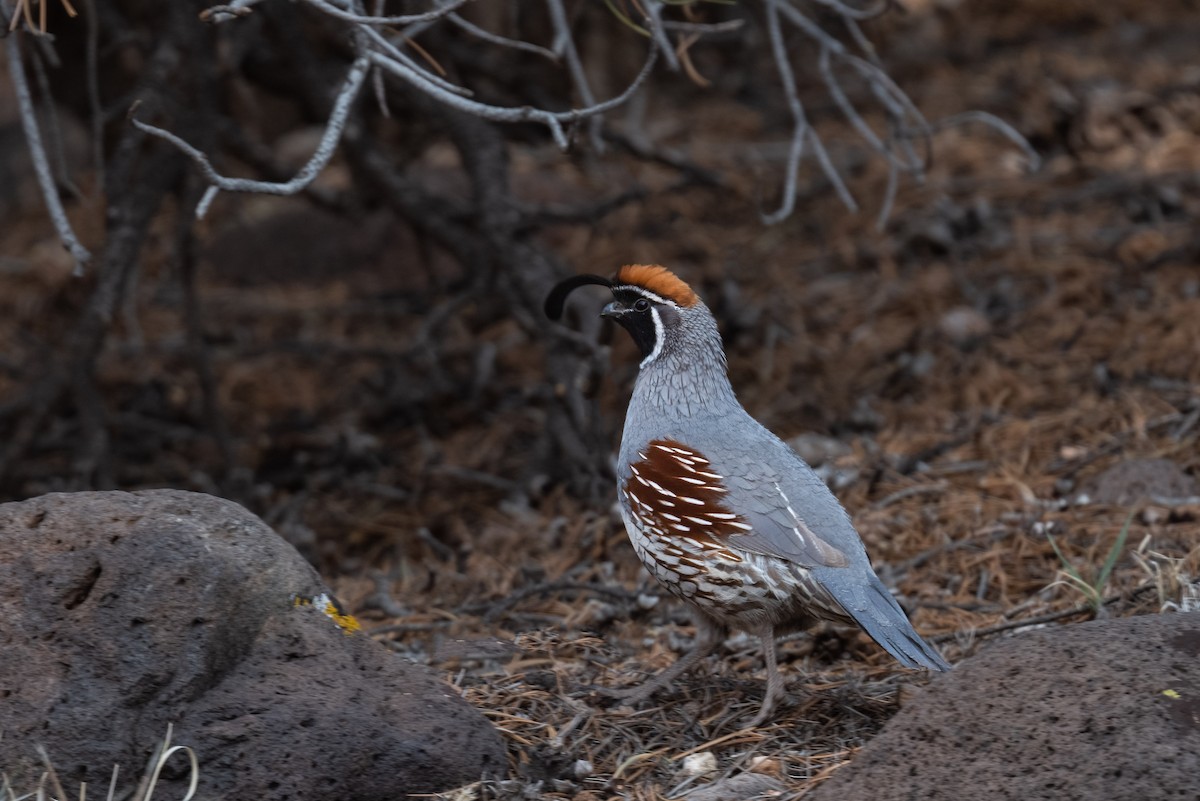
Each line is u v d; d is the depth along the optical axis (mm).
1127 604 7668
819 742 6629
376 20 6598
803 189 16703
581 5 9484
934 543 9195
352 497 12102
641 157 14523
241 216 17172
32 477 12781
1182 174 15484
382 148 13727
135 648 5793
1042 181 16078
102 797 5613
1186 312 12156
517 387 13797
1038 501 9508
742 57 19484
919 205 15820
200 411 13906
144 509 6160
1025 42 21234
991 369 11953
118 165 10906
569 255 15836
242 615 6020
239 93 12461
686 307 7305
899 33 21422
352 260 16656
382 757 5836
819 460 10898
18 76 7172
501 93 13680
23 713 5656
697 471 6867
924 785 5359
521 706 7074
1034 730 5359
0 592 5898
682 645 8070
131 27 14078
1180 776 5062
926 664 6254
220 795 5656
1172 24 21312
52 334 15273
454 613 9039
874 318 13711
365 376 14312
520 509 11141
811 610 6742
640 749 6652
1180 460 9773
